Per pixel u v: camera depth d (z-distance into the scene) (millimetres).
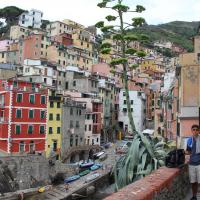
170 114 59438
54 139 72812
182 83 39562
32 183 55688
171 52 184375
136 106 111750
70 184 58250
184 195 12758
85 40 128250
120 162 19547
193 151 11727
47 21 164875
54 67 95188
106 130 102812
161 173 11109
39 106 69750
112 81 111438
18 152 65188
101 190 23375
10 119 65125
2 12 166875
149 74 140000
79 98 87750
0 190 50344
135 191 8195
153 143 19734
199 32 43125
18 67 95500
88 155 81812
